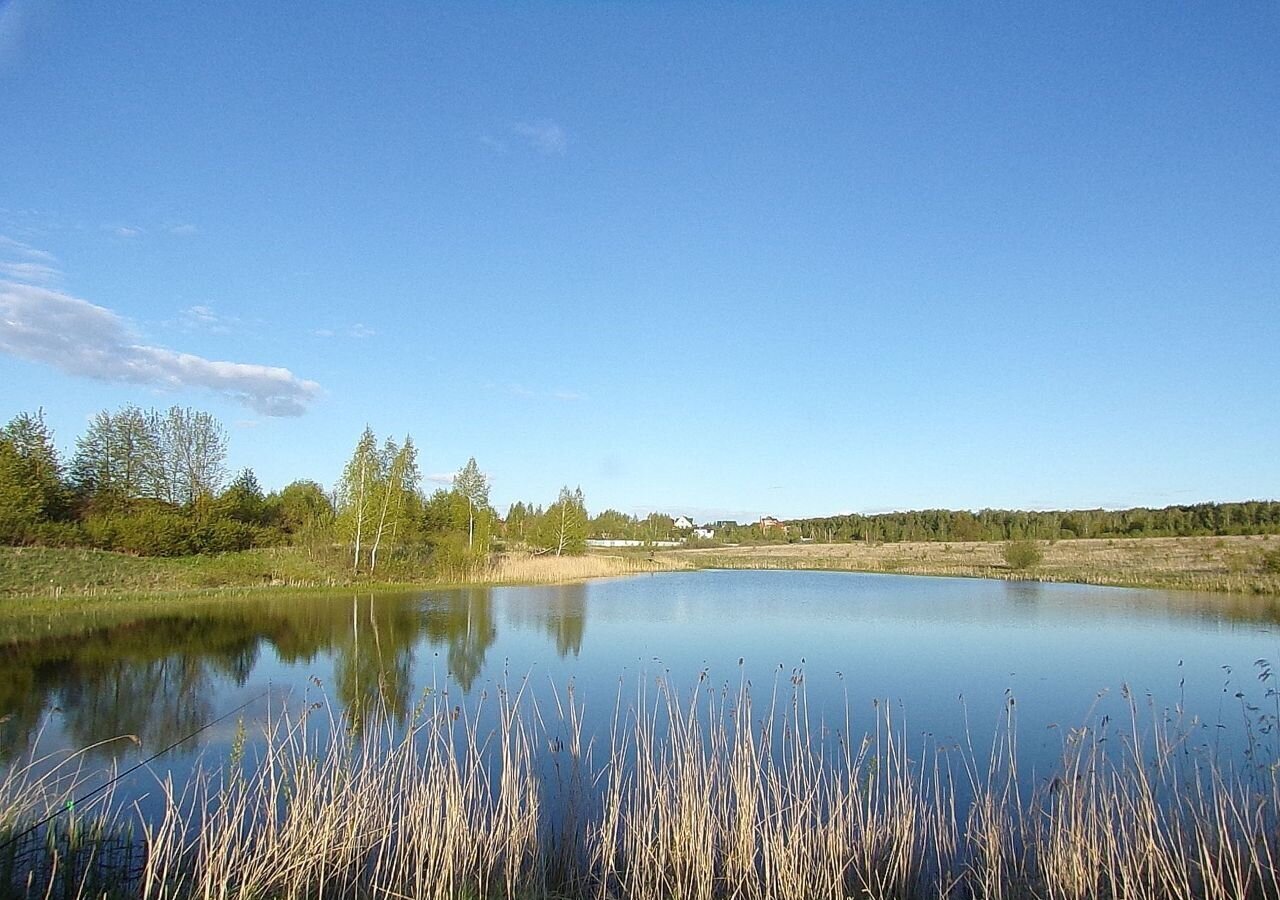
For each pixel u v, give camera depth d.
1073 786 9.60
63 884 8.42
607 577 58.12
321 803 9.45
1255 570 49.59
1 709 17.22
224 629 28.19
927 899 8.99
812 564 74.06
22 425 55.66
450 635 28.00
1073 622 31.56
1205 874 8.59
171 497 63.09
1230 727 15.54
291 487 77.00
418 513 59.56
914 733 15.38
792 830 9.32
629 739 14.38
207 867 8.21
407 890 8.81
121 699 18.12
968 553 86.38
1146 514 102.56
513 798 10.03
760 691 19.00
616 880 9.25
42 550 43.78
